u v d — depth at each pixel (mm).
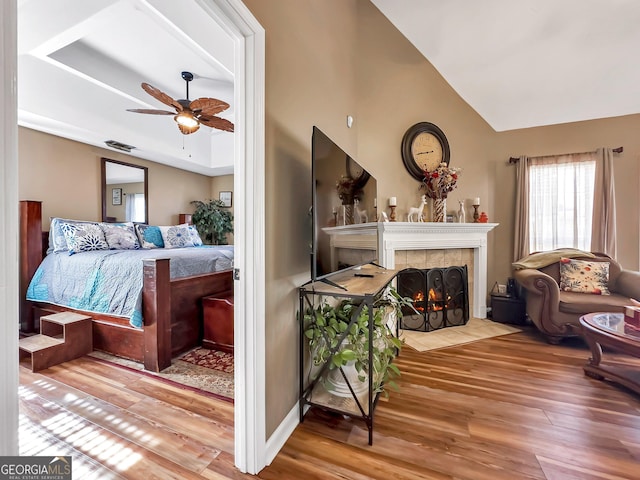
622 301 2715
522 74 3354
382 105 3383
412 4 3086
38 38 2344
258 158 1315
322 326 1680
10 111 576
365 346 1729
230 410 1776
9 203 580
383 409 1782
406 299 2148
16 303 592
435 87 3611
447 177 3387
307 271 1888
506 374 2240
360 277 2080
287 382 1602
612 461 1354
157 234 4312
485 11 2902
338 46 2553
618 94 3336
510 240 3951
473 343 2908
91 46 3111
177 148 4809
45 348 2342
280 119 1548
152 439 1519
